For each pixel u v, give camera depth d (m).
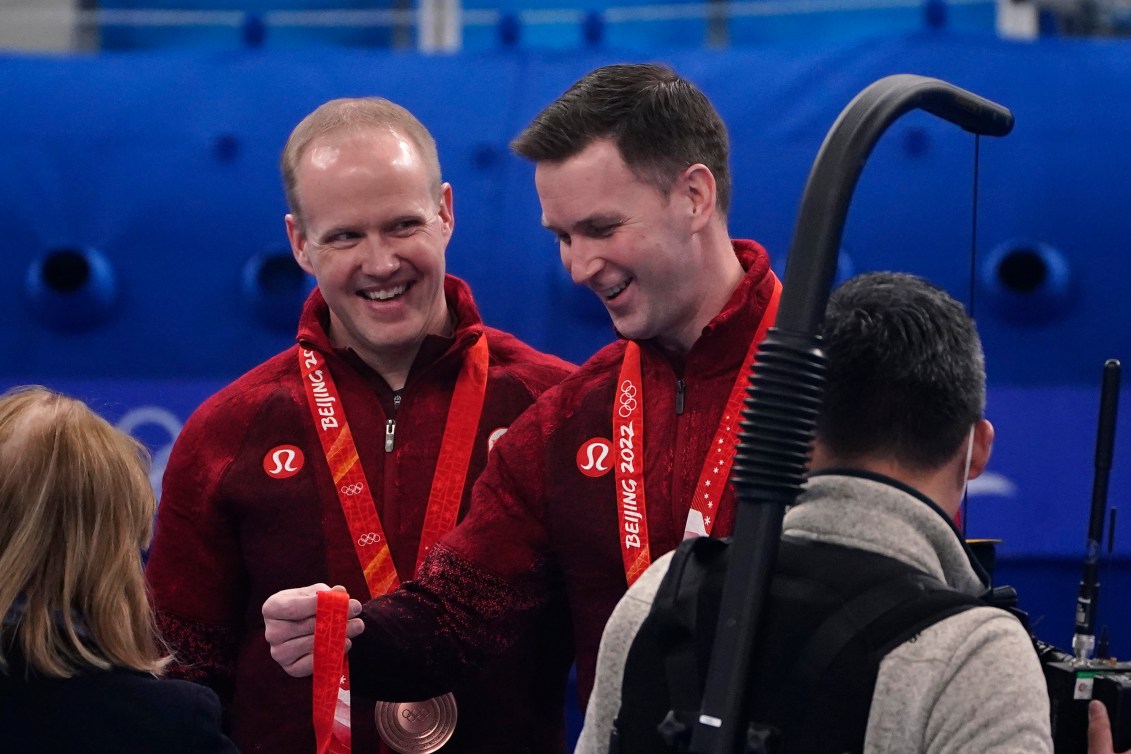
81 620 3.44
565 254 4.19
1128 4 12.44
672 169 4.01
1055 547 9.46
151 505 3.71
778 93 10.48
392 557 5.12
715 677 2.60
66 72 10.91
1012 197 10.12
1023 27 12.20
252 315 10.22
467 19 13.13
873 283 3.05
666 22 13.30
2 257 10.34
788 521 2.92
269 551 5.09
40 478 3.43
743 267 4.50
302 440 5.16
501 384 5.29
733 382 4.35
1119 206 10.14
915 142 10.23
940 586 2.72
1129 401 9.86
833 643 2.66
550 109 4.11
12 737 3.30
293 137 5.08
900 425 2.89
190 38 13.65
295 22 12.59
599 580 4.42
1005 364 9.95
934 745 2.58
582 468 4.48
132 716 3.38
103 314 10.23
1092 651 3.36
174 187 10.47
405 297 4.99
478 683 4.92
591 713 3.12
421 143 5.03
